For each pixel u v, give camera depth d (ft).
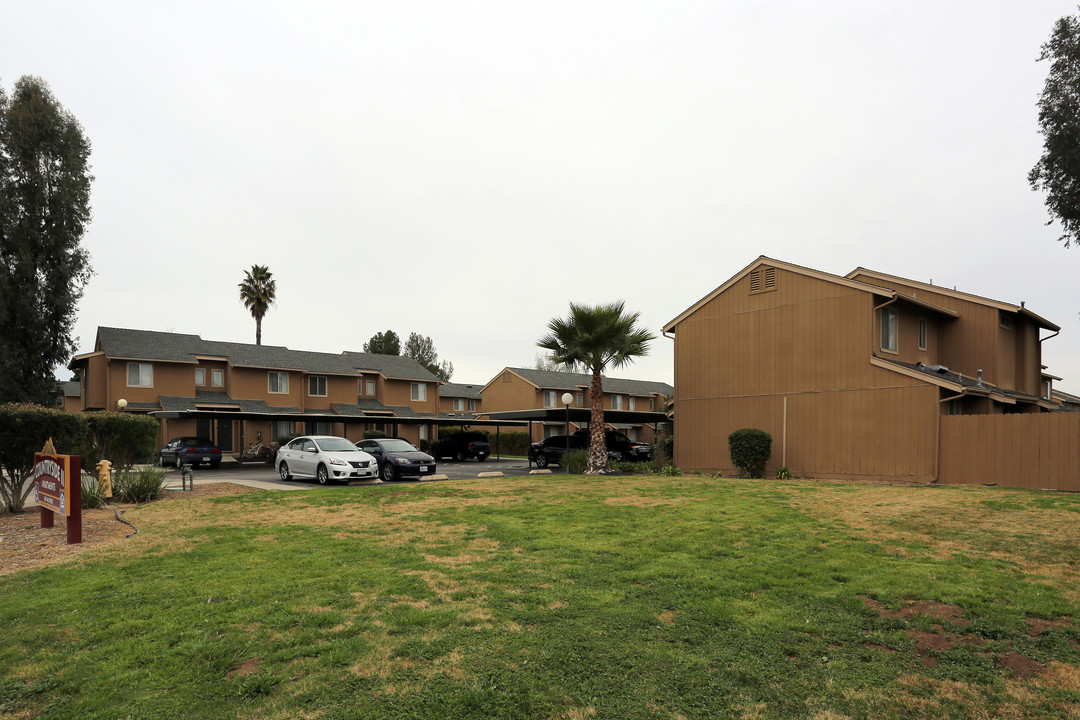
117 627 17.75
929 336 71.72
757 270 70.23
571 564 25.26
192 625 17.99
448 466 98.37
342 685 14.12
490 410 176.86
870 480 59.88
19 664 15.42
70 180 112.47
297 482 66.59
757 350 69.62
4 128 110.11
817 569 24.09
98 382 108.27
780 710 13.34
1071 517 33.65
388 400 145.69
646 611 19.22
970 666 15.47
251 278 166.09
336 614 18.81
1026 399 69.41
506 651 16.08
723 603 20.03
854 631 17.72
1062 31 64.69
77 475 30.35
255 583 22.38
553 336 72.95
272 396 125.90
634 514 37.24
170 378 112.57
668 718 12.94
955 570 23.76
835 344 63.26
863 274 79.87
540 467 90.84
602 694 13.91
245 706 13.24
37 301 108.37
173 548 28.68
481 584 22.27
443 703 13.34
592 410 71.41
